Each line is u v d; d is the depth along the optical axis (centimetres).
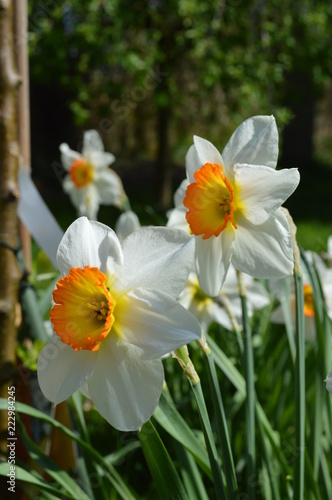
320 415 54
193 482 52
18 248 58
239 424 70
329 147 472
